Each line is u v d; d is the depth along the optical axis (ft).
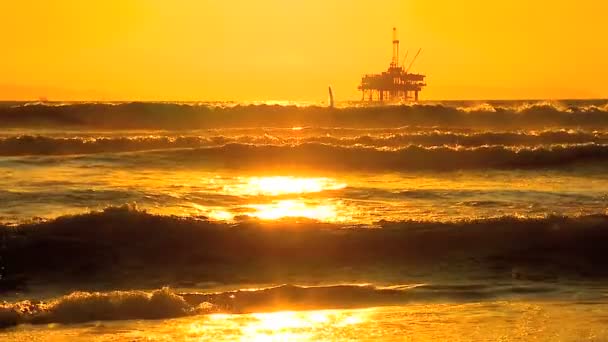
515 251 192.13
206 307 146.82
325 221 210.18
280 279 175.94
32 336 128.26
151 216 198.39
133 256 184.85
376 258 188.85
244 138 464.65
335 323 135.54
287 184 319.27
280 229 198.49
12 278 172.86
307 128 606.14
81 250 184.85
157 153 394.52
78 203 257.34
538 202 265.34
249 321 137.28
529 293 161.99
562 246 194.29
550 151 396.57
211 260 185.68
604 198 274.57
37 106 651.25
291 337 126.11
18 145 435.12
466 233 198.70
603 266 185.47
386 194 285.64
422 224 203.21
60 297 161.99
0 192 272.92
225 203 266.98
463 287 166.50
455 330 129.90
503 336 125.90
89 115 652.07
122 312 142.10
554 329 130.11
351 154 399.03
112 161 374.02
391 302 153.38
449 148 401.70
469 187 310.04
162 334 128.47
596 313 142.20
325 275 178.60
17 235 188.24
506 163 393.29
